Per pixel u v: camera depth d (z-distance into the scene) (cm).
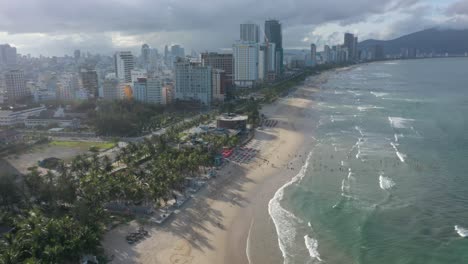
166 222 11131
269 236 10444
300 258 9394
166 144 18075
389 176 14700
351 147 18625
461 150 17625
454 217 11362
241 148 18875
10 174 14562
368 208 11988
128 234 10356
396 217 11419
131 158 16075
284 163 16600
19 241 8606
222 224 11119
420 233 10500
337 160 16750
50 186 11981
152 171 13538
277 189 13688
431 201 12462
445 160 16350
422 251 9650
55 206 11838
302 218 11450
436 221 11150
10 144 19988
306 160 16888
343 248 9819
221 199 12812
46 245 8381
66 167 14950
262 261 9300
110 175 13362
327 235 10462
